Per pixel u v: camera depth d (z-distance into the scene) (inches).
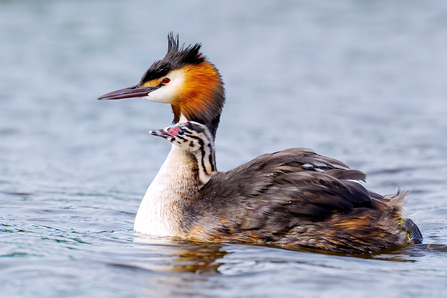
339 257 331.9
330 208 354.6
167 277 292.2
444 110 843.4
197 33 1300.4
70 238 365.1
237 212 360.5
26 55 1117.1
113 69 1046.4
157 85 410.0
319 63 1136.8
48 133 733.3
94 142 702.5
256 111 853.2
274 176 366.9
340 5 1593.3
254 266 310.8
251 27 1375.5
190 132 382.3
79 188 533.6
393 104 883.4
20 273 293.0
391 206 366.6
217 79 406.9
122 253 332.5
